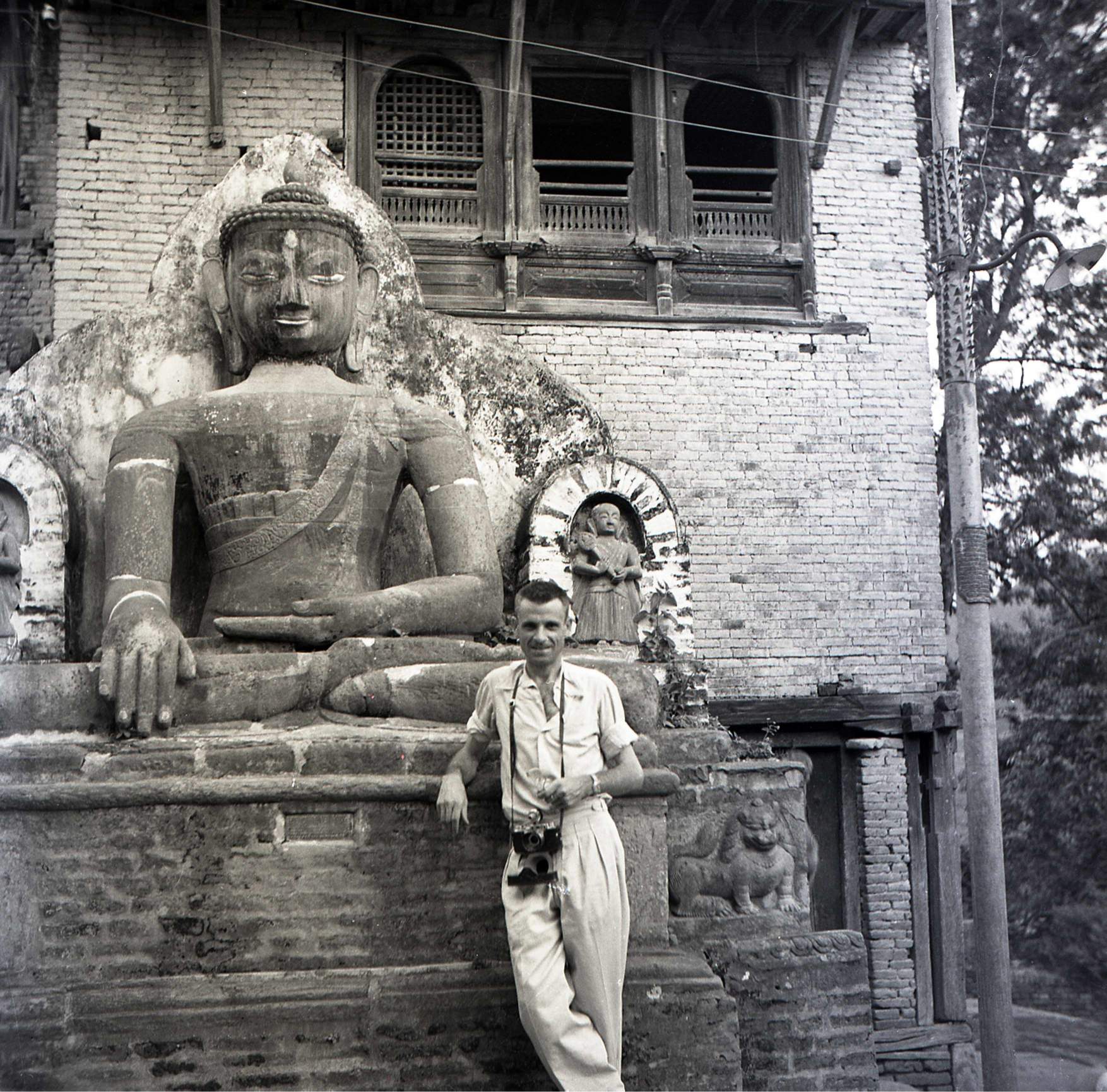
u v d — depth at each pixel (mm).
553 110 15586
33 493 7012
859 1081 5891
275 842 5328
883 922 12859
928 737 13258
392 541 7438
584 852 4711
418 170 13750
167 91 13305
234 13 13430
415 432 6906
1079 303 16234
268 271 7047
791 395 13594
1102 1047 11117
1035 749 15281
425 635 6434
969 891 15781
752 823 6168
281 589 6512
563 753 4758
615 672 6059
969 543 10281
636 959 5434
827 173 14047
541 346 13406
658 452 13320
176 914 5242
